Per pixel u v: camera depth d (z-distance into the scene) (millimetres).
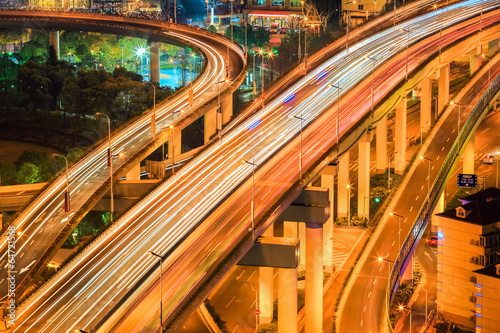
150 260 132000
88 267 132125
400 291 175375
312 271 153250
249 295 169250
